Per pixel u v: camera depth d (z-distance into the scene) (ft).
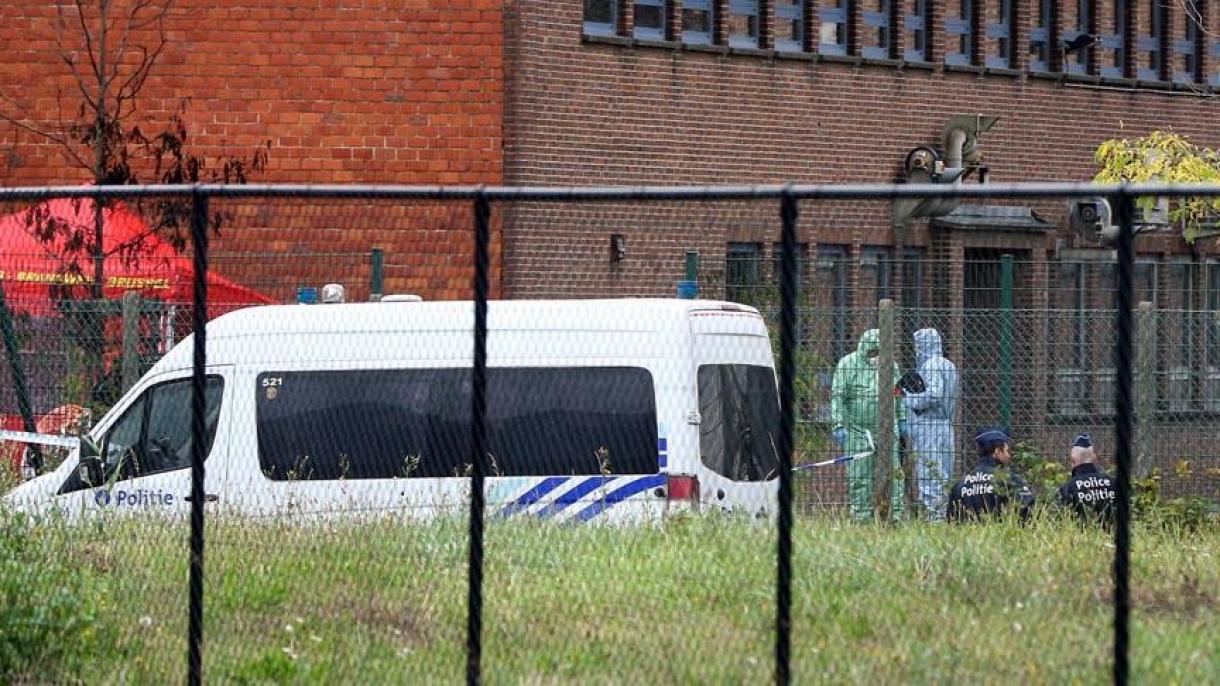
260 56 264.72
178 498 159.53
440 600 118.83
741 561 118.93
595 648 110.83
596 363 155.33
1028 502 170.30
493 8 265.75
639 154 286.25
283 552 127.65
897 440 182.29
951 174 313.94
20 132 265.54
